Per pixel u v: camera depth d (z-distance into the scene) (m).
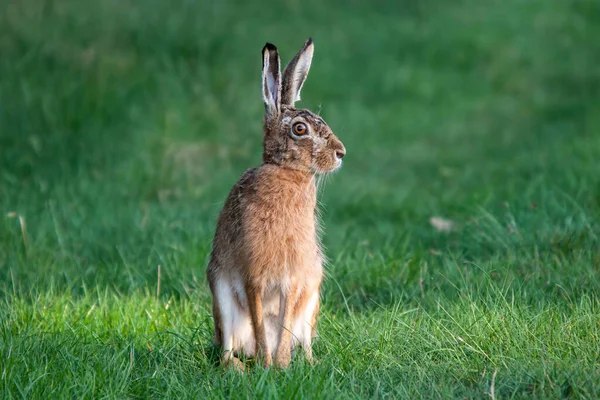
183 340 8.12
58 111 16.78
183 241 11.50
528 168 15.56
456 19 27.42
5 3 21.95
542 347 7.56
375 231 12.98
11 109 16.56
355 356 7.74
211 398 6.72
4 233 11.58
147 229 12.02
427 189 15.81
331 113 20.11
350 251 11.36
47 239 11.53
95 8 22.77
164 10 23.38
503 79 23.02
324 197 15.05
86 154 15.59
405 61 23.84
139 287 10.03
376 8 28.12
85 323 8.70
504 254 10.63
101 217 12.69
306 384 6.80
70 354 7.49
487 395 6.70
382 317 8.67
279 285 8.09
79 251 11.30
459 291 9.30
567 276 9.53
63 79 17.95
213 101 18.80
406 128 19.80
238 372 7.35
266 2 26.91
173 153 16.31
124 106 17.33
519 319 8.03
